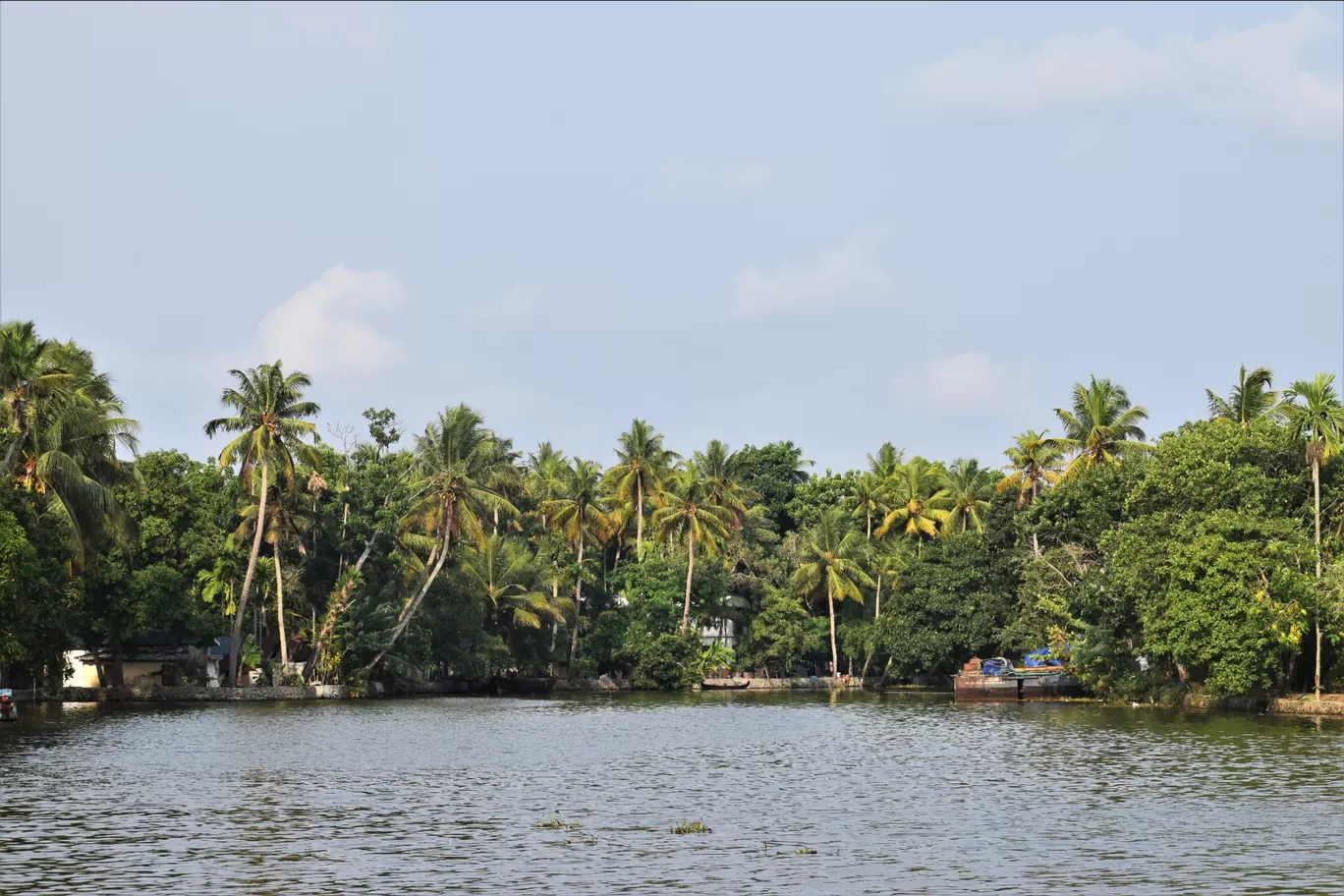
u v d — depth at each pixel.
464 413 101.50
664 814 34.28
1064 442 105.88
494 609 115.12
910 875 26.14
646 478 130.25
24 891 24.78
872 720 72.69
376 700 93.19
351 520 100.69
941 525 135.00
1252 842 29.33
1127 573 76.44
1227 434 77.56
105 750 50.06
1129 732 60.16
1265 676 70.56
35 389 68.75
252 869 26.75
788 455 172.00
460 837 30.56
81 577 76.38
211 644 91.88
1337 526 75.06
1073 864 27.14
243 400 88.56
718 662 127.75
